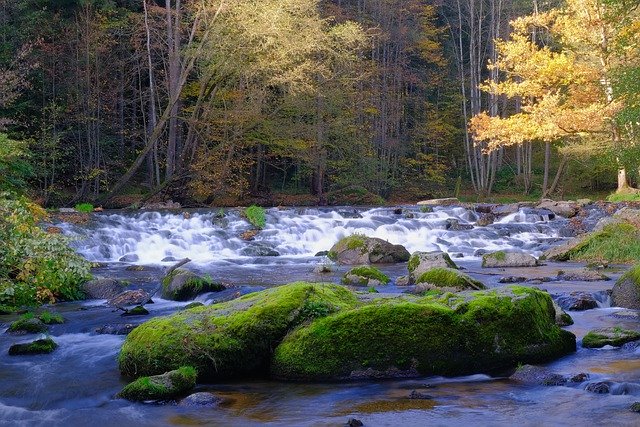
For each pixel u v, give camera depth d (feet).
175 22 94.48
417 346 20.57
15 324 27.66
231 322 21.18
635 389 18.17
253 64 87.04
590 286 37.52
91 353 23.97
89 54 95.40
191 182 92.79
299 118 101.30
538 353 21.66
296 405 17.87
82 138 102.63
